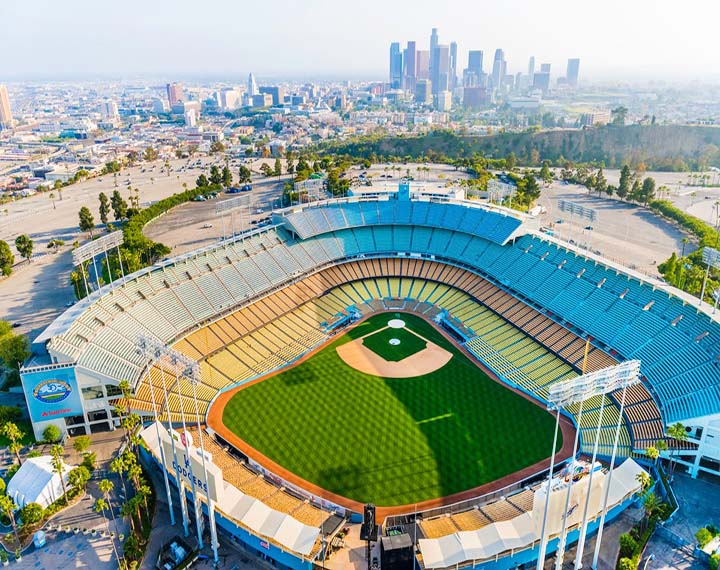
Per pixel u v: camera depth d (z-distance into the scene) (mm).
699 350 103938
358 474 92562
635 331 116500
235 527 78000
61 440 101938
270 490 88062
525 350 126938
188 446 74188
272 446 99438
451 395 114812
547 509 67000
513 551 71375
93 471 93375
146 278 132125
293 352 131125
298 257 158500
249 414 108562
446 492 88500
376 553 76938
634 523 80562
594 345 120562
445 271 161250
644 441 93062
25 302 161250
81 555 77250
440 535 76688
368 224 171750
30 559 76750
